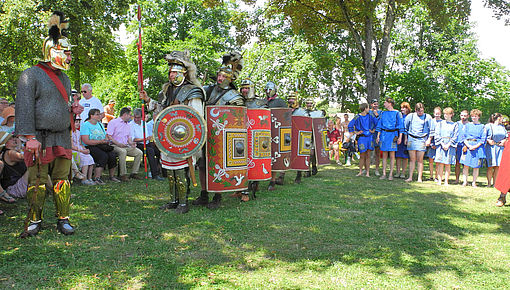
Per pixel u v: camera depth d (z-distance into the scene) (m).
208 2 15.70
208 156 5.30
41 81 3.86
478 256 3.67
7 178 5.24
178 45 27.00
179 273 3.06
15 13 14.98
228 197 6.25
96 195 6.08
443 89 23.67
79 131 7.14
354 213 5.30
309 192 6.86
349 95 25.97
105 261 3.28
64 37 4.02
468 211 5.68
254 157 5.91
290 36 21.72
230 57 5.60
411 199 6.50
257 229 4.34
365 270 3.23
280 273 3.12
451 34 26.94
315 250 3.70
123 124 8.05
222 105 5.32
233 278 2.99
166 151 4.81
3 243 3.65
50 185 5.90
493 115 8.39
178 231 4.20
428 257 3.60
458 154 8.70
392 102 9.17
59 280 2.87
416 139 8.82
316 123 8.41
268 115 6.06
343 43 22.98
